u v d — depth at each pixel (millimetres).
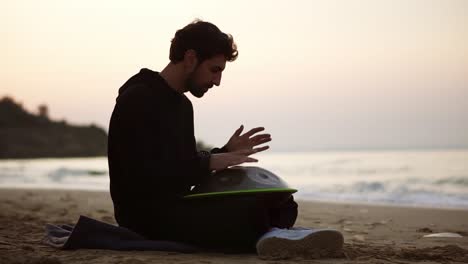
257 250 3225
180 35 3289
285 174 19734
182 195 3361
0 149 67250
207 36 3252
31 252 3342
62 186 15734
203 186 3357
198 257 3178
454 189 12430
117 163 3322
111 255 3207
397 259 3377
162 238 3410
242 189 3277
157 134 3285
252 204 3264
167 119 3316
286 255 3186
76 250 3410
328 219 6617
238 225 3285
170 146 3312
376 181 14945
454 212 7672
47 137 74438
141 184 3273
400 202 10336
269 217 3445
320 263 3053
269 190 3268
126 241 3402
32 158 68938
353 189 13336
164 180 3246
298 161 26406
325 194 12305
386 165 20516
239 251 3377
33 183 17438
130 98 3297
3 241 3896
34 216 6137
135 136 3266
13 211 6922
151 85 3332
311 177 18000
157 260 3041
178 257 3150
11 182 17922
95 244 3432
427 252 3586
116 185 3367
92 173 22750
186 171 3234
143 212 3348
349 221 6375
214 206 3297
